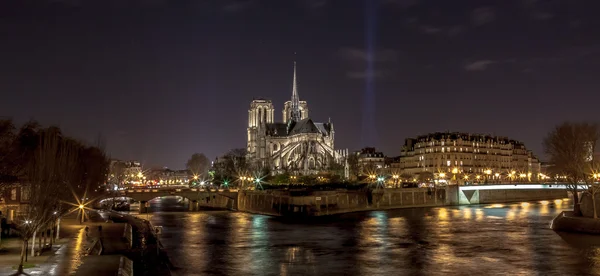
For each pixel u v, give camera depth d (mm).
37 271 59781
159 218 166875
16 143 93250
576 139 140500
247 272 77188
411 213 177500
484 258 86188
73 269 60969
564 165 141125
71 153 97375
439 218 155625
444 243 102812
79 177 118688
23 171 93125
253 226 139375
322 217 167375
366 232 122375
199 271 77812
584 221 114812
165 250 94688
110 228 113188
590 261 82562
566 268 77688
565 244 98812
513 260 84125
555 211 175500
